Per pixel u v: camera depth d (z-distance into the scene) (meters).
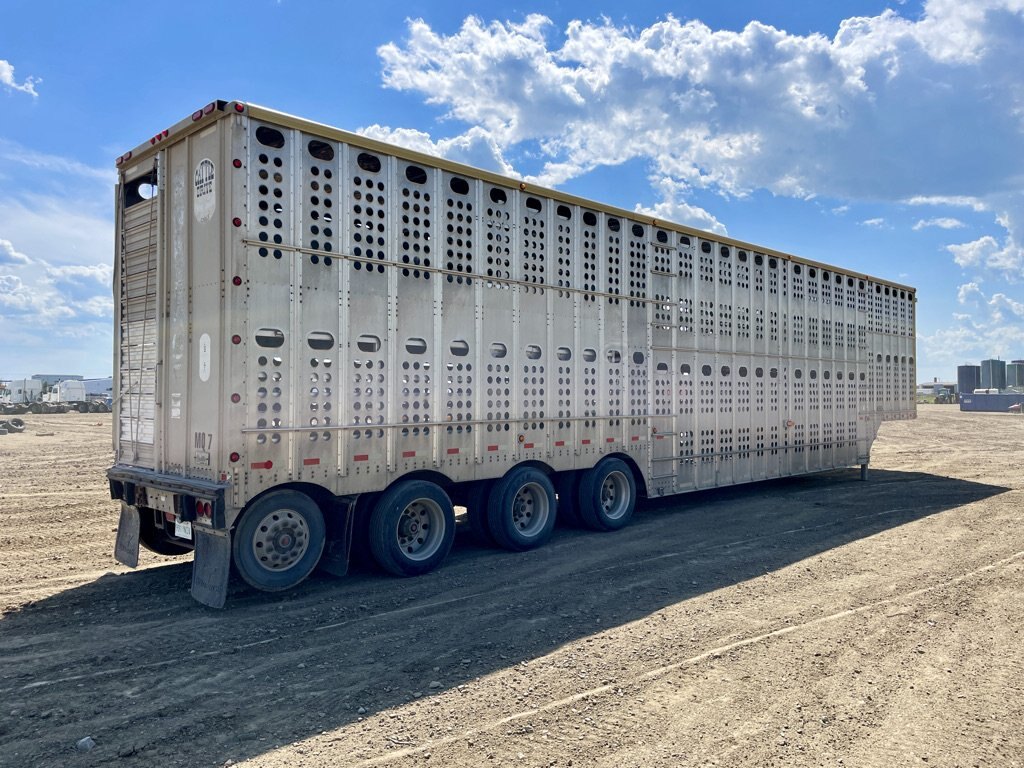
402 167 6.94
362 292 6.57
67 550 8.10
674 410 9.92
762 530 9.17
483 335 7.57
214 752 3.53
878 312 14.45
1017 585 6.57
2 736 3.69
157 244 6.76
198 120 6.02
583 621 5.57
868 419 13.98
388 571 6.80
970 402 55.00
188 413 6.16
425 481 7.15
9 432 27.70
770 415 11.60
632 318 9.33
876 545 8.26
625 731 3.74
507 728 3.78
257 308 5.88
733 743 3.62
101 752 3.52
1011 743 3.63
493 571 7.14
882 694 4.22
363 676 4.50
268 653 4.90
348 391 6.44
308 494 6.58
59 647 5.01
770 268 11.74
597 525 8.92
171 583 6.71
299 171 6.18
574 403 8.55
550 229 8.34
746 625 5.47
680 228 10.05
